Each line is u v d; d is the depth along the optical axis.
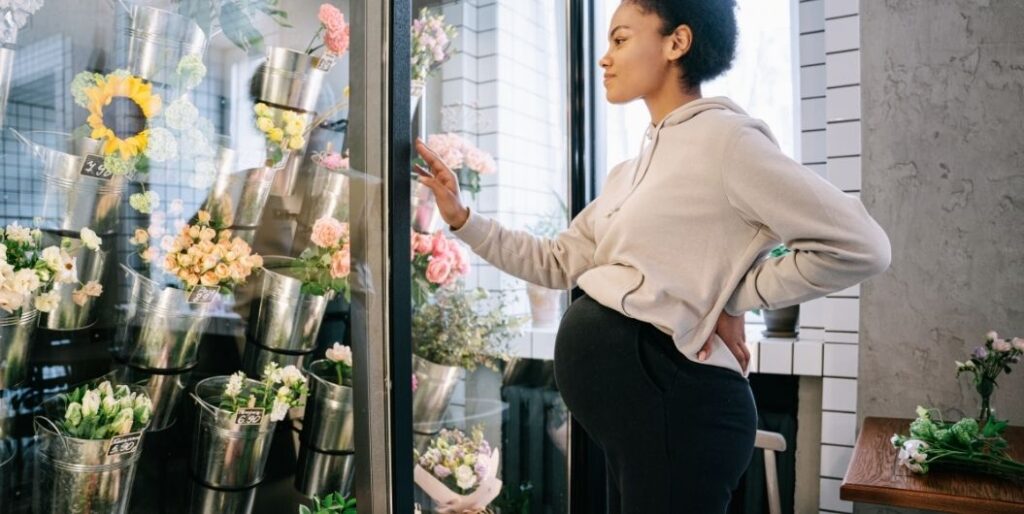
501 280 1.85
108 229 0.98
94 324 0.96
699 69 1.22
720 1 1.22
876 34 1.97
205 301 1.09
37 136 0.90
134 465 1.01
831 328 2.06
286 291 1.19
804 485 2.19
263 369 1.17
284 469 1.20
